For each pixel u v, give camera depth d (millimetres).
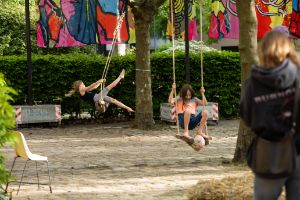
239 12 16828
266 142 6812
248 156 6992
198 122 18938
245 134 16828
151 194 13055
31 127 30031
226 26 28188
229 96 32000
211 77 31828
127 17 28594
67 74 31234
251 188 10906
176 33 29344
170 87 31578
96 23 28438
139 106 28094
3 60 30750
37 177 15352
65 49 43219
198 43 40219
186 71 29750
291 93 6785
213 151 20109
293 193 6926
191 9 29141
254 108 6887
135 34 28656
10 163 18078
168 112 29609
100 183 14664
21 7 41906
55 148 21812
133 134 25922
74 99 31375
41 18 28500
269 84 6797
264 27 28172
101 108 25188
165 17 54281
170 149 20953
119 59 31547
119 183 14578
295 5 28141
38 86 31109
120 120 31906
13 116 9938
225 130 26703
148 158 18812
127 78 31641
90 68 31406
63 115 31797
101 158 19047
